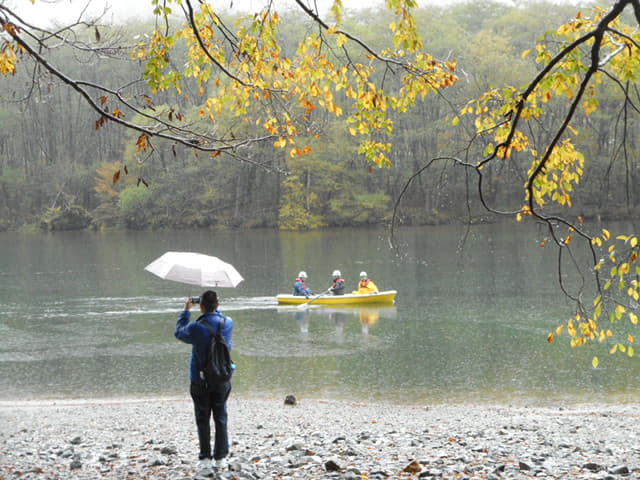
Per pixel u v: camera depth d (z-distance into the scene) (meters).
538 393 13.48
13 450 8.11
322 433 9.48
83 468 6.71
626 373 15.01
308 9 5.90
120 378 15.26
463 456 7.17
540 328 20.44
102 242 65.75
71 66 94.06
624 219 65.12
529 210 6.10
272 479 6.07
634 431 9.61
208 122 38.12
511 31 87.69
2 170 105.88
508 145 5.59
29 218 99.44
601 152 69.12
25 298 27.67
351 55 63.25
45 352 18.00
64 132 106.69
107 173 94.25
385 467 6.62
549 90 6.00
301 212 86.00
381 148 6.93
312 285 31.67
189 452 7.75
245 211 93.31
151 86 6.16
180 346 18.62
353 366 16.17
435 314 23.31
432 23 85.12
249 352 17.86
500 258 41.12
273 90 6.59
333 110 6.66
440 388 14.02
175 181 89.94
